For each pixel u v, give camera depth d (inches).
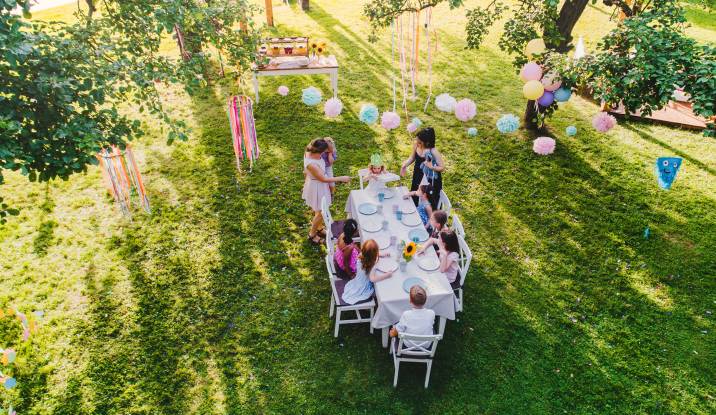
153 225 270.4
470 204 291.4
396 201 246.8
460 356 207.8
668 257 255.9
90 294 229.8
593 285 241.1
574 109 383.6
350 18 553.6
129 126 224.8
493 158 330.0
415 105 388.2
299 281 241.3
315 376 199.6
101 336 211.8
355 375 200.2
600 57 244.2
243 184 301.7
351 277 204.7
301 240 265.1
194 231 267.4
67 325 215.3
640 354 209.3
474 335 216.5
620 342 214.4
